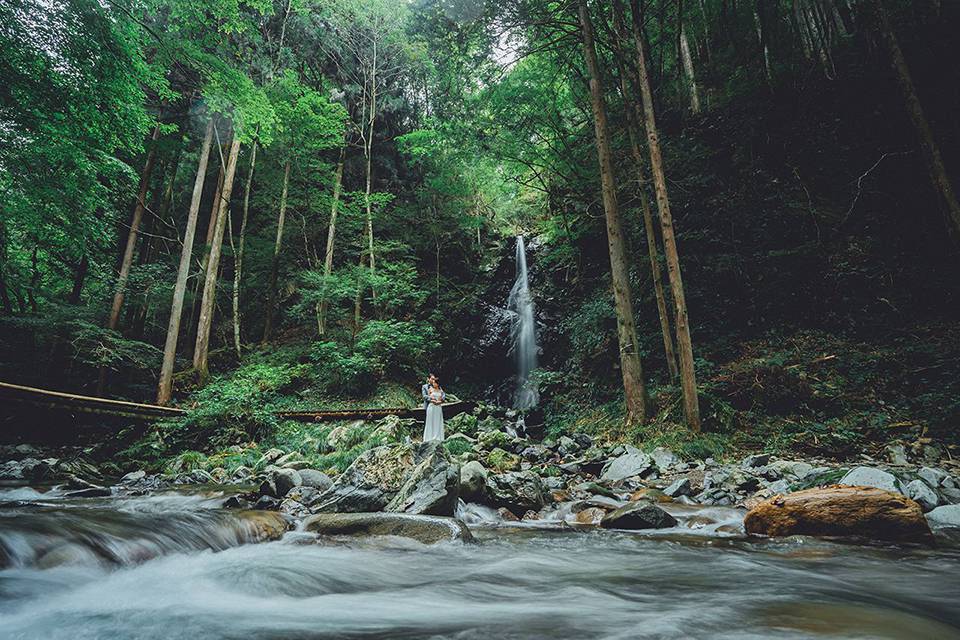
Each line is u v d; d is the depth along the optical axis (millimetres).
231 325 24094
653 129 11406
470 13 15320
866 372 10711
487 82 17266
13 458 13289
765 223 14602
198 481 10594
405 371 21016
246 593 3203
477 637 2361
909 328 11383
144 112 13359
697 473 8625
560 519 6492
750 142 15664
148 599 2990
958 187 12641
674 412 11055
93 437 15445
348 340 20953
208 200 27578
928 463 7957
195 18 15711
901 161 13703
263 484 7543
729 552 4316
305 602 3074
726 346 13367
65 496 7875
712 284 14664
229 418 14344
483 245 27078
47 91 11000
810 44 16938
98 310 19047
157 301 21500
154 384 19172
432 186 24875
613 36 13844
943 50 14219
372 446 12672
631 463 9211
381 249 22219
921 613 2654
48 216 14172
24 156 12328
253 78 22094
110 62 11555
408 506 5797
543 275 22203
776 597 2990
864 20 15883
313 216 25406
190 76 18953
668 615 2680
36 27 10438
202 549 4215
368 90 27094
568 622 2594
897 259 12609
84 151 13070
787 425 10211
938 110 13719
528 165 18953
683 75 18594
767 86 16375
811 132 15219
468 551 4523
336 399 18703
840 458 8797
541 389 17938
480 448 11820
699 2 19469
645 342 14938
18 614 2621
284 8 23891
